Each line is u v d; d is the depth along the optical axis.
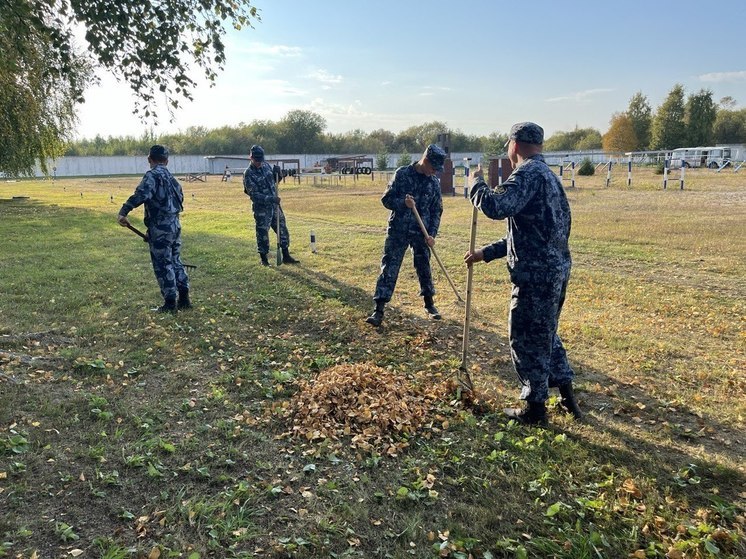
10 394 4.41
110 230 15.44
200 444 3.77
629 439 3.93
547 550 2.77
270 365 5.28
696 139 71.44
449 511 3.11
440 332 6.30
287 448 3.75
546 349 3.94
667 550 2.79
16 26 5.21
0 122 18.67
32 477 3.34
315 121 99.38
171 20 5.79
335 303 7.40
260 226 9.87
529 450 3.71
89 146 92.06
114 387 4.72
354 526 2.97
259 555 2.74
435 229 6.72
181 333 6.20
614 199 21.95
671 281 8.58
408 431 3.92
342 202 24.77
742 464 3.59
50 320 6.61
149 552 2.71
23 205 24.73
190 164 81.25
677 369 5.16
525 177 3.69
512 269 3.89
